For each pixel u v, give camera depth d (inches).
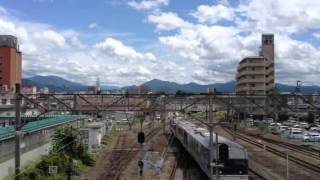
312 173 1497.3
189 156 1967.3
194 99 1181.7
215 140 1275.8
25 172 1171.9
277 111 1130.7
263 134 3152.1
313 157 1907.0
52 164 1322.6
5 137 1144.8
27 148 1339.8
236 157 1222.9
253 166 1662.2
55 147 1582.2
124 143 2576.3
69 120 2031.3
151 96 1014.4
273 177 1419.8
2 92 3073.3
